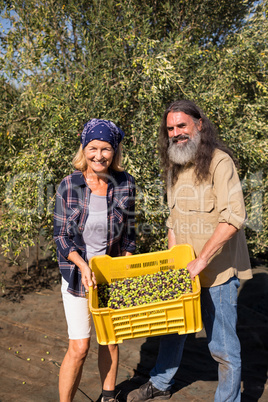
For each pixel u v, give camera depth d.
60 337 3.62
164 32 4.83
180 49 4.29
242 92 4.91
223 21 5.01
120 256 2.56
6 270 5.21
